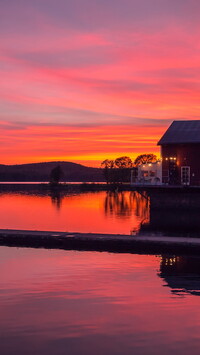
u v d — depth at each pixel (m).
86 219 42.84
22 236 26.22
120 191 120.44
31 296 14.23
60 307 13.12
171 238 24.88
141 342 10.58
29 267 19.23
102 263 20.38
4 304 13.36
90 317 12.24
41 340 10.67
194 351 10.09
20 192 115.25
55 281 16.38
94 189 131.50
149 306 13.26
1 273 17.84
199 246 23.09
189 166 51.72
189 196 49.97
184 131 54.06
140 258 21.89
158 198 51.41
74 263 20.33
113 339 10.73
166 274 17.94
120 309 12.96
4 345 10.41
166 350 10.14
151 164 53.75
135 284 16.06
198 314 12.54
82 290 15.05
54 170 149.12
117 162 137.88
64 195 96.12
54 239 25.55
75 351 10.09
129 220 41.94
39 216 45.97
